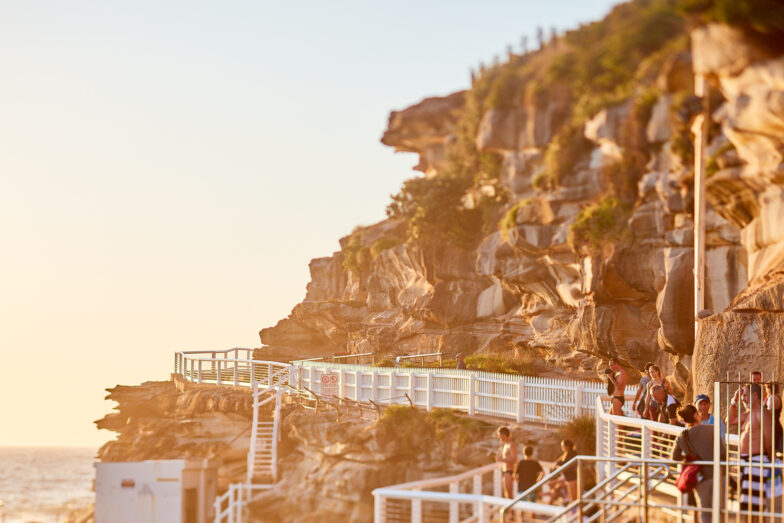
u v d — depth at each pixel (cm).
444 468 2058
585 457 1139
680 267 2288
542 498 1395
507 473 1522
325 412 2653
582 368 3089
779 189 1659
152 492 2242
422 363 3525
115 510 2225
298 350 5566
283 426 2633
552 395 2195
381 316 4788
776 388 1084
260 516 2264
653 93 1280
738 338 1697
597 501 1122
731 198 1831
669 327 2319
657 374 1555
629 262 2514
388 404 2631
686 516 1145
